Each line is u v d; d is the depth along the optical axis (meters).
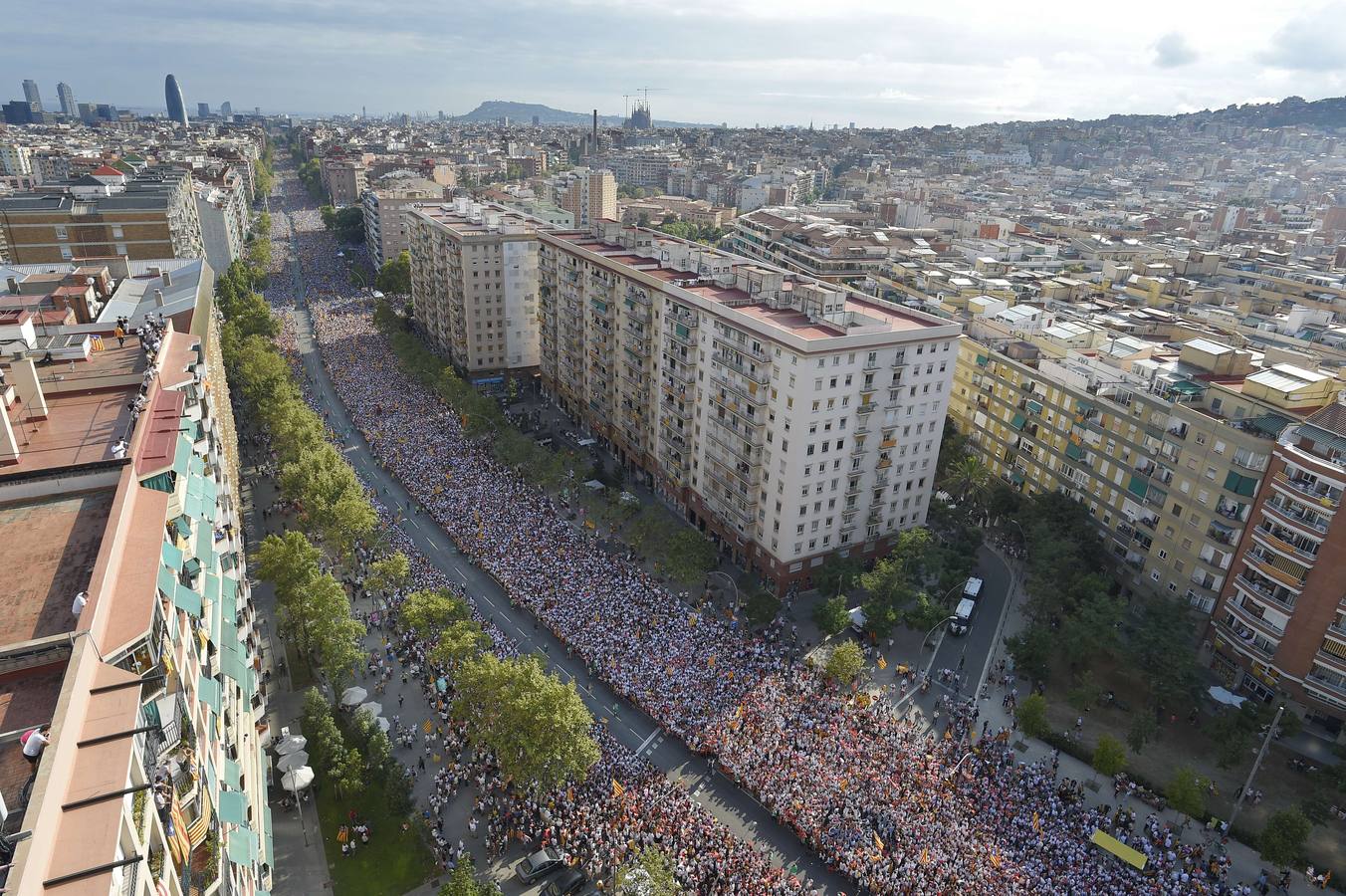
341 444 172.50
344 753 87.00
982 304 179.38
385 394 196.50
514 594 122.12
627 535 136.50
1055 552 122.06
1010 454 155.38
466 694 89.25
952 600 129.88
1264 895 81.69
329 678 99.00
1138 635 105.75
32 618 37.88
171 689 41.16
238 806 50.56
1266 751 100.50
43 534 45.41
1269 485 104.69
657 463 160.12
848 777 89.62
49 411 61.47
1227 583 111.12
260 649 109.31
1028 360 153.25
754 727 96.56
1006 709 107.88
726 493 137.38
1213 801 93.56
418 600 104.75
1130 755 100.44
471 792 89.56
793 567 128.25
